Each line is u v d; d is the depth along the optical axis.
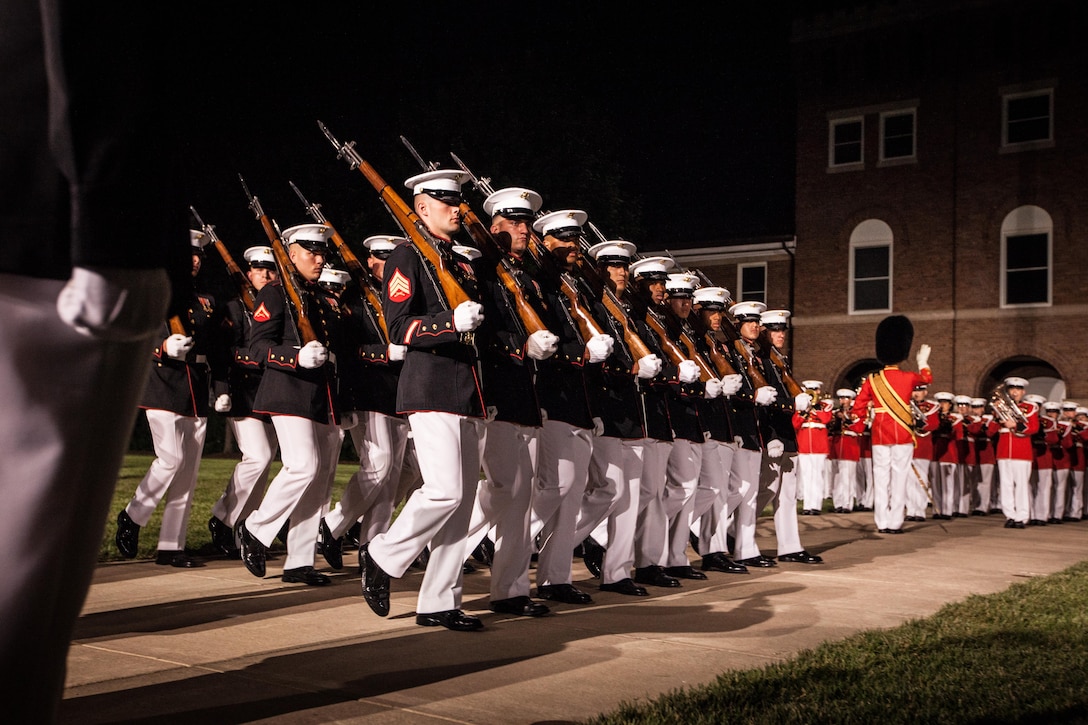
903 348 12.56
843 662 4.59
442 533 5.30
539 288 6.32
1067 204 24.67
